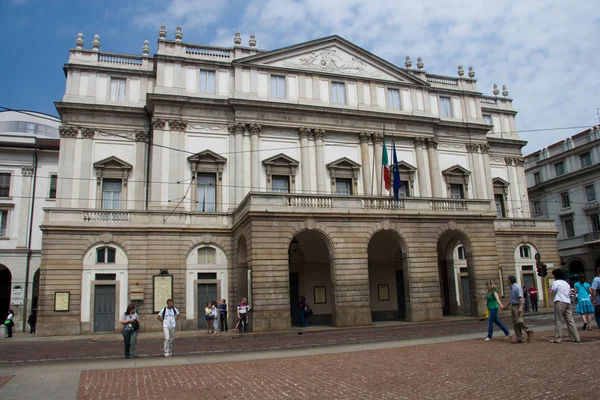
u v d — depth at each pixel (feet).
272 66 114.73
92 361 50.42
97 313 93.91
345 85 120.57
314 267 108.06
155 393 32.50
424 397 28.12
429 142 124.57
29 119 161.89
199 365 45.14
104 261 96.17
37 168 128.98
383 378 34.37
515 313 49.62
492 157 139.33
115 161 105.29
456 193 127.65
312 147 113.70
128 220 98.32
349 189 115.75
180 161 104.94
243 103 108.78
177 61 109.29
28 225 125.39
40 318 90.58
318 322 105.09
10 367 47.06
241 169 107.34
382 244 110.32
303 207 87.10
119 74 110.73
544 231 130.72
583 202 162.61
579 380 30.01
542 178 179.73
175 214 101.14
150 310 95.61
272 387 32.94
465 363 38.70
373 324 88.74
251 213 83.61
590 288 58.65
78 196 102.47
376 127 119.75
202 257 101.60
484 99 144.25
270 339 72.38
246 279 97.25
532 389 28.48
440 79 134.41
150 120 109.91
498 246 125.08
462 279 119.55
